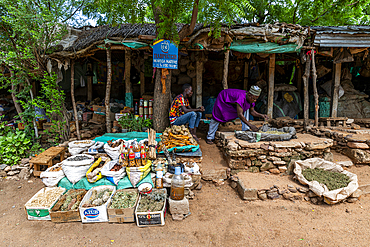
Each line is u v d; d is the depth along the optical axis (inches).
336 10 364.2
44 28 196.5
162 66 189.3
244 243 106.7
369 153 172.7
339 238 108.3
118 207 119.6
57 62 246.1
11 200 145.3
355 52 226.4
